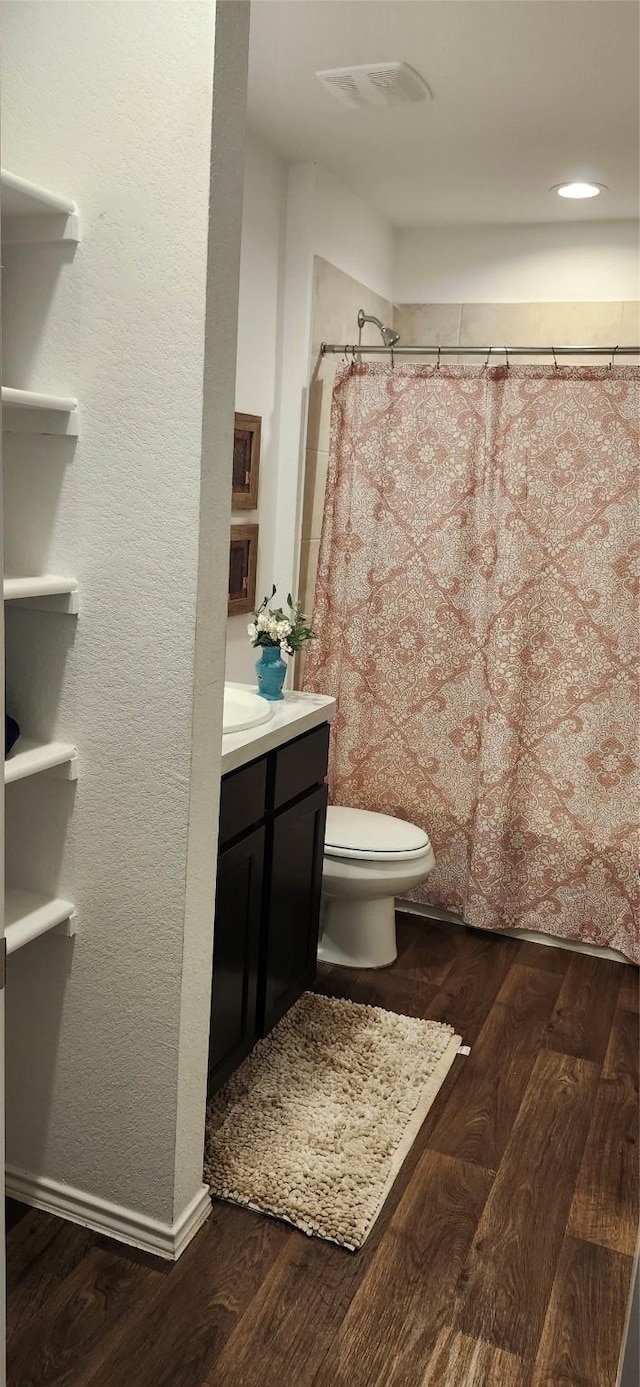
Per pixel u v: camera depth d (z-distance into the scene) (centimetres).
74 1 159
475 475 319
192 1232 200
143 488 168
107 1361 170
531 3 216
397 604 334
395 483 328
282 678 285
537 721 324
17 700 184
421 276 408
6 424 175
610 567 307
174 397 163
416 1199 212
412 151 311
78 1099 196
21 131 166
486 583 322
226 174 160
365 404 327
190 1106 194
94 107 160
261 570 347
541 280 391
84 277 165
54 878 188
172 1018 184
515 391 307
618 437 300
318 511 361
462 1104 245
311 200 327
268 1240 200
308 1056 257
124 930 185
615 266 381
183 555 167
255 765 235
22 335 171
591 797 323
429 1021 280
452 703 334
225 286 164
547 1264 196
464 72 252
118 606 173
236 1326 178
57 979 193
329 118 286
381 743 345
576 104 270
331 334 355
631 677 311
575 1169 223
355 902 309
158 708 174
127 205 160
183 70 154
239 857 229
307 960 288
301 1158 219
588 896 329
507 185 340
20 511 177
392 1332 179
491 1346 177
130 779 178
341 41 237
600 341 387
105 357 166
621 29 226
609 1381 170
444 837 344
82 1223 201
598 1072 262
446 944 335
